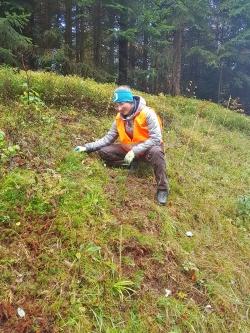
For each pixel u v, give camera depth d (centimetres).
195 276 425
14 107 621
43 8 1705
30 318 325
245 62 2472
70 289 351
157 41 1873
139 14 1758
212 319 391
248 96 2666
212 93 2675
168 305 377
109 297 359
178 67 1934
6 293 334
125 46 1925
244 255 518
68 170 495
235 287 446
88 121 699
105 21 1903
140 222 455
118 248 407
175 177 620
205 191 636
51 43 1647
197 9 1953
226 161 830
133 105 527
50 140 558
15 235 386
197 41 2462
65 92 759
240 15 2367
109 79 1812
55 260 371
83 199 445
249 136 1231
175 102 1263
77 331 324
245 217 599
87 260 377
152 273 405
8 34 1212
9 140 513
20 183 432
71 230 399
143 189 533
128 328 345
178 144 809
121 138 546
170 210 520
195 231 514
